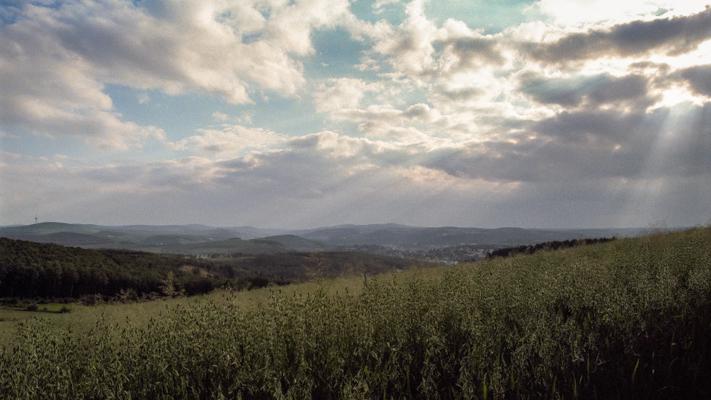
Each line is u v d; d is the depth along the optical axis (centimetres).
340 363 448
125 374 439
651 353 468
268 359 436
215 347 477
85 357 470
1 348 445
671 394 412
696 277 686
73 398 408
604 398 404
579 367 441
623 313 526
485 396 384
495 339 486
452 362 467
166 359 461
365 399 384
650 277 732
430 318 558
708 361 448
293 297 599
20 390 391
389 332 540
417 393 426
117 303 1270
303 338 497
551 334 482
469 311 557
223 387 434
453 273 910
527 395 401
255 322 523
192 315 530
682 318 527
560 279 714
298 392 395
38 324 482
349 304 611
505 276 812
